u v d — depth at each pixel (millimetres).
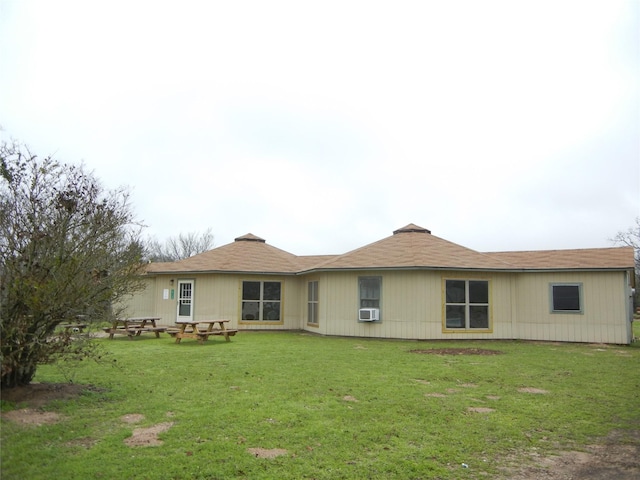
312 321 19219
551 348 14180
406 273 16453
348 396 7145
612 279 15703
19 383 6695
